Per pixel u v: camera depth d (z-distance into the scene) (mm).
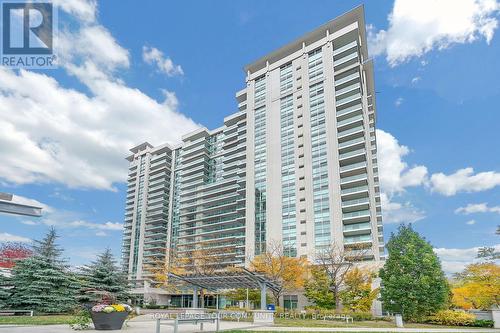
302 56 76562
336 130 65562
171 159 117875
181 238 97062
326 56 72562
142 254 107812
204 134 109188
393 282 30359
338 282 41031
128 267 110562
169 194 113125
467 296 38562
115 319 16141
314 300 41062
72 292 34219
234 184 93000
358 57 70062
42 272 33344
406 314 29562
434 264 30703
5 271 37344
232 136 92625
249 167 76625
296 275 41781
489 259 36219
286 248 63156
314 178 65062
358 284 39875
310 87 72750
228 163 95875
